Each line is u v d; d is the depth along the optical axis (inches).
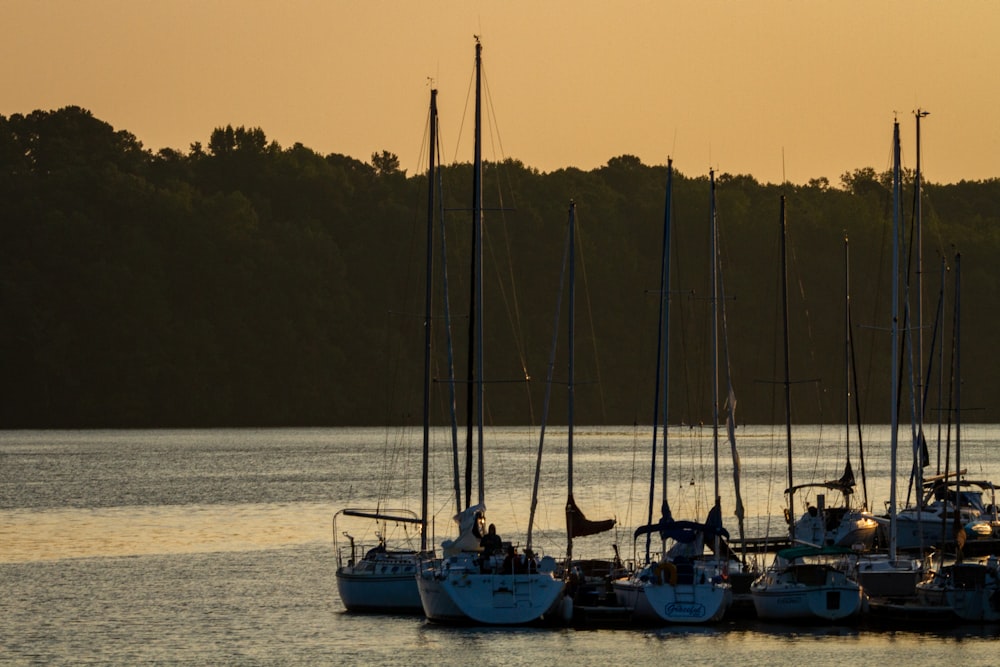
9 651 6737.2
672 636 6806.1
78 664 6476.4
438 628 7062.0
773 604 7007.9
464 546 7426.2
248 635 7017.7
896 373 7687.0
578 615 7027.6
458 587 6993.1
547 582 7003.0
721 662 6318.9
